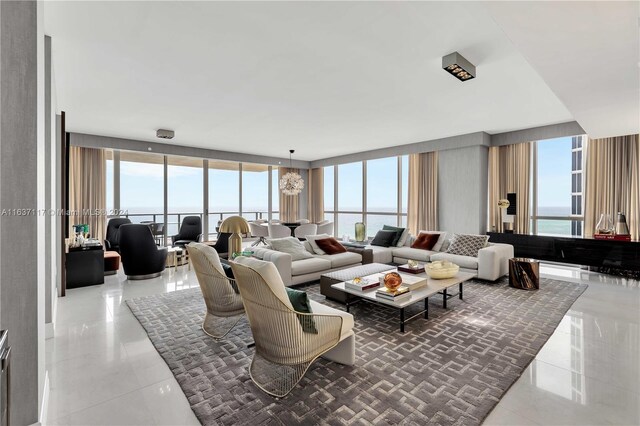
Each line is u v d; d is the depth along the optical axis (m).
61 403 1.90
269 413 1.80
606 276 5.10
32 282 1.60
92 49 2.82
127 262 4.87
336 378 2.15
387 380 2.12
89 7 2.21
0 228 1.54
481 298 3.94
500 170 6.46
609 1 1.72
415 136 6.64
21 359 1.58
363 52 2.88
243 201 9.21
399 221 8.39
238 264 2.08
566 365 2.32
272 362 2.09
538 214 6.29
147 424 1.73
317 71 3.30
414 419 1.73
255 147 7.84
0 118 1.54
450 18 2.36
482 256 4.68
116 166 7.01
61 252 4.04
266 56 2.96
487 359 2.40
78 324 3.15
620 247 4.82
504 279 4.90
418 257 5.46
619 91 3.12
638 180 5.04
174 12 2.28
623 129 4.63
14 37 1.57
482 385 2.05
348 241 6.60
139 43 2.72
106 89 3.81
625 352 2.52
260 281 1.94
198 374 2.21
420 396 1.94
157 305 3.72
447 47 2.79
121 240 4.85
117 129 5.92
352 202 9.62
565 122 5.49
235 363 2.36
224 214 8.91
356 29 2.51
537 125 5.72
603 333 2.88
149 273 4.99
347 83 3.64
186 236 7.10
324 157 9.62
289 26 2.46
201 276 2.87
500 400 1.91
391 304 2.86
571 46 2.25
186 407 1.87
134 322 3.21
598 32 2.06
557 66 2.58
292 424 1.70
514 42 2.20
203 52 2.88
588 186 5.53
